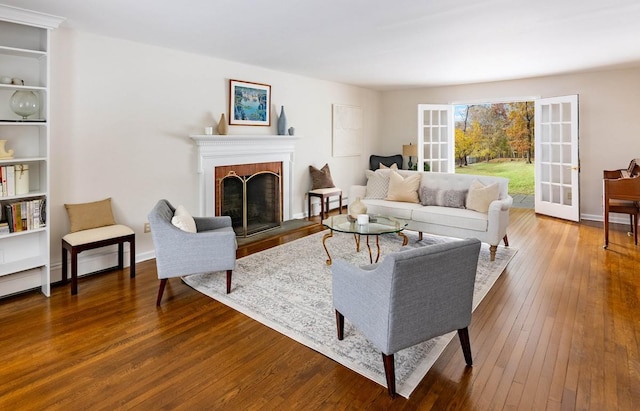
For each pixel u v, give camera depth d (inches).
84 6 109.9
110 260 148.5
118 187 149.3
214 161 181.6
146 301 118.8
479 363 84.4
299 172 239.0
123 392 75.0
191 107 172.6
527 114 334.3
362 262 154.9
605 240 171.6
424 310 74.0
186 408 70.5
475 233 160.4
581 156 233.0
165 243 114.4
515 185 344.8
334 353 89.0
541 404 70.6
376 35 141.6
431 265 71.4
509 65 202.4
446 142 287.9
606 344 91.4
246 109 198.5
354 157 289.1
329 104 259.4
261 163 207.0
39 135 127.3
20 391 75.2
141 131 154.9
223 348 91.4
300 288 128.1
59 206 133.7
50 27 116.8
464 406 70.6
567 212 228.8
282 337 96.6
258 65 199.5
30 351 89.7
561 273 140.3
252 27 131.2
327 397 73.7
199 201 178.5
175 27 131.0
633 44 157.9
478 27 132.4
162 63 159.9
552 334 96.5
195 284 132.0
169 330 100.2
